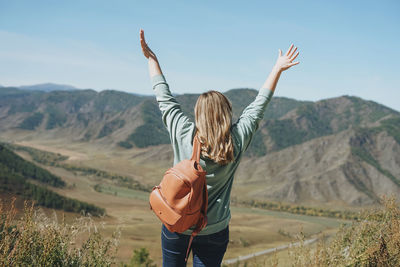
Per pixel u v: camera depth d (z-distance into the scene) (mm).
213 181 1947
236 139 2041
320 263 3219
